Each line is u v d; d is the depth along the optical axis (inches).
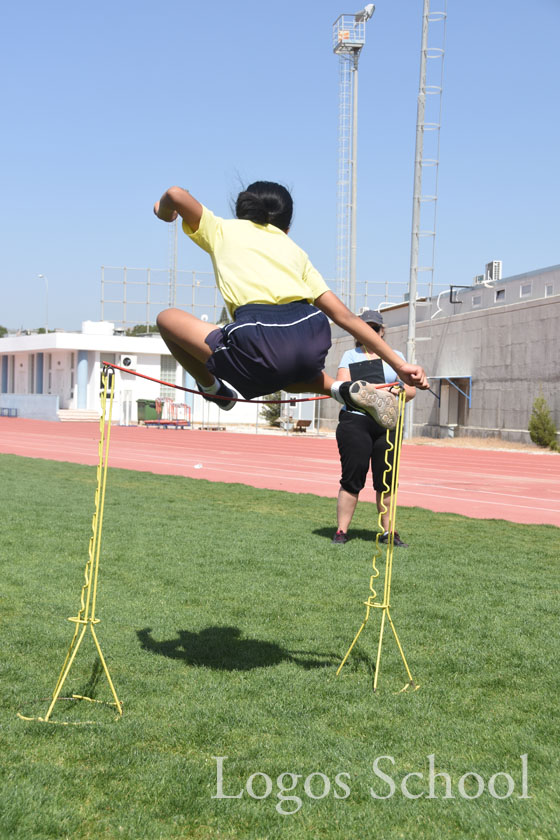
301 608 221.8
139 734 135.7
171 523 369.1
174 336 135.6
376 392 145.2
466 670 172.1
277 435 1540.4
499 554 309.6
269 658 177.8
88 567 153.6
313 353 128.4
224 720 142.6
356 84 1706.4
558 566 287.7
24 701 149.1
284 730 138.7
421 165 1223.5
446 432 1371.8
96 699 151.6
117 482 560.1
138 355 2043.6
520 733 139.0
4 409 2185.0
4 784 115.7
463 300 1488.7
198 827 107.2
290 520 390.9
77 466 699.4
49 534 327.6
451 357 1379.2
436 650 186.1
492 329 1261.1
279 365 125.9
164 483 560.1
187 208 134.3
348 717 145.6
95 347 1989.4
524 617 214.7
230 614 214.4
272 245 134.6
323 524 380.8
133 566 271.1
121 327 2347.4
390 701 153.7
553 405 1115.9
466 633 199.3
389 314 1781.5
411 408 1371.8
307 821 109.4
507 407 1221.7
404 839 105.0
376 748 132.5
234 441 1268.5
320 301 138.6
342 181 1776.6
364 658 180.2
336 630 201.5
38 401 1995.6
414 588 248.5
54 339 1977.1
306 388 147.3
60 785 116.9
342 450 323.6
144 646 184.2
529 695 158.1
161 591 238.1
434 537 350.3
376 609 222.2
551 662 177.3
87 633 192.4
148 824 107.1
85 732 136.0
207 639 190.9
